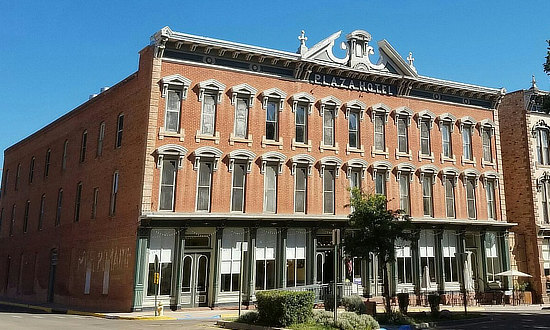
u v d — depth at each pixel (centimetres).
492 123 3556
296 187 2852
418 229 3105
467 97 3497
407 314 2172
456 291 3183
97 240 2873
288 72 2927
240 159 2698
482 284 3316
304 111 2942
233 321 1772
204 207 2598
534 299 3438
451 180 3328
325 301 2445
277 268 2708
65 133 3612
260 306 1684
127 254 2505
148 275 2427
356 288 2883
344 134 3017
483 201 3409
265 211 2738
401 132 3225
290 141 2853
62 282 3244
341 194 2931
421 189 3200
